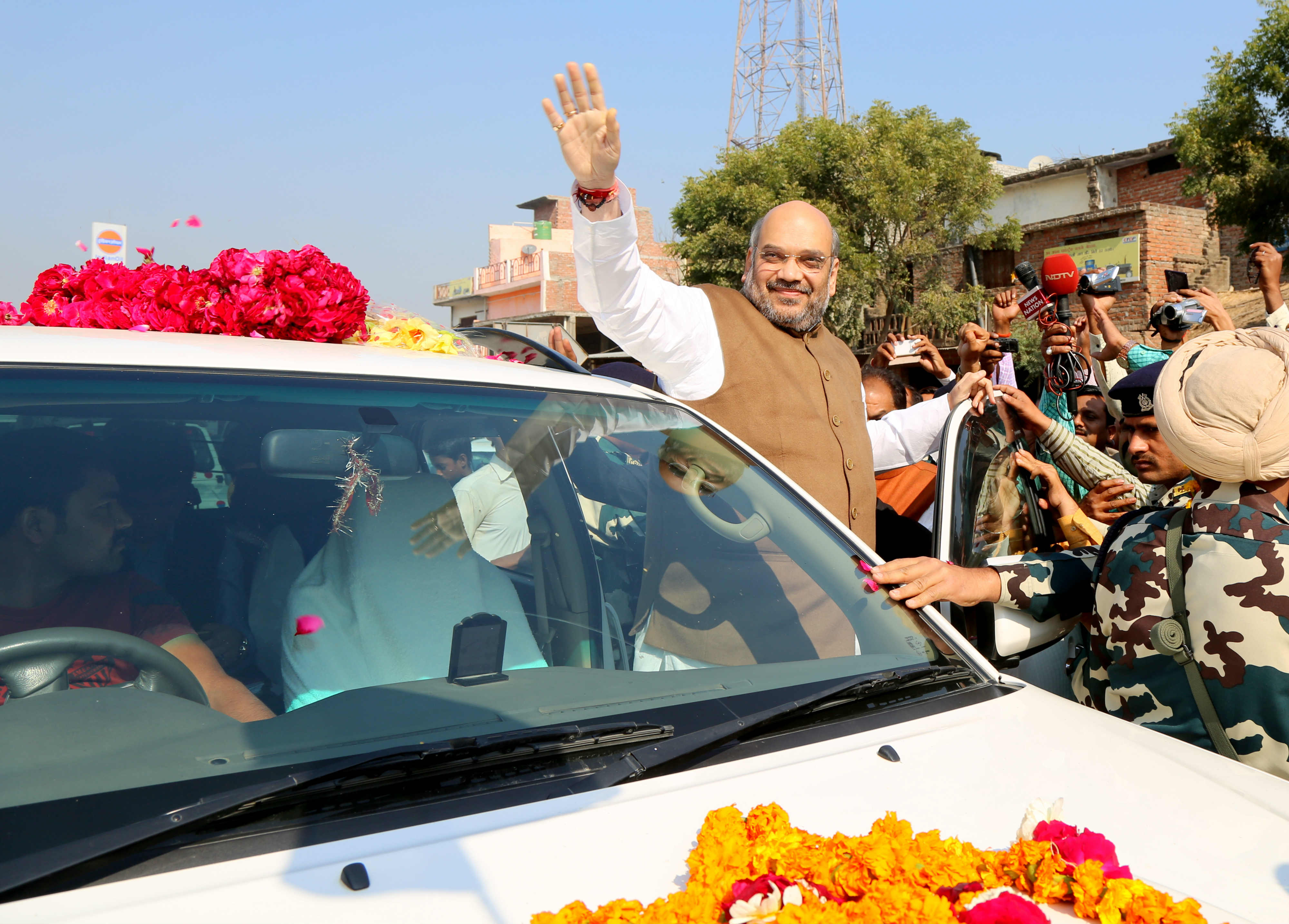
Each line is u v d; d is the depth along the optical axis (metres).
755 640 1.74
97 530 1.34
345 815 1.17
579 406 2.00
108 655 1.29
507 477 1.78
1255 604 1.76
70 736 1.19
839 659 1.71
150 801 1.12
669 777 1.35
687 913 1.06
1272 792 1.50
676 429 2.10
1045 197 25.50
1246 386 1.79
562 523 1.84
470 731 1.34
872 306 23.12
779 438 2.94
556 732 1.35
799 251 2.96
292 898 1.05
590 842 1.20
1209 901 1.22
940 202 21.61
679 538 1.92
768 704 1.54
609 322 2.82
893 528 3.50
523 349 3.85
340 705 1.35
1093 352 5.00
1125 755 1.58
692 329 2.93
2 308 2.00
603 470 1.94
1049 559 2.25
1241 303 17.78
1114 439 4.96
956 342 20.94
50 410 1.42
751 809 1.28
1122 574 1.97
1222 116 17.91
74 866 1.04
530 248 38.94
